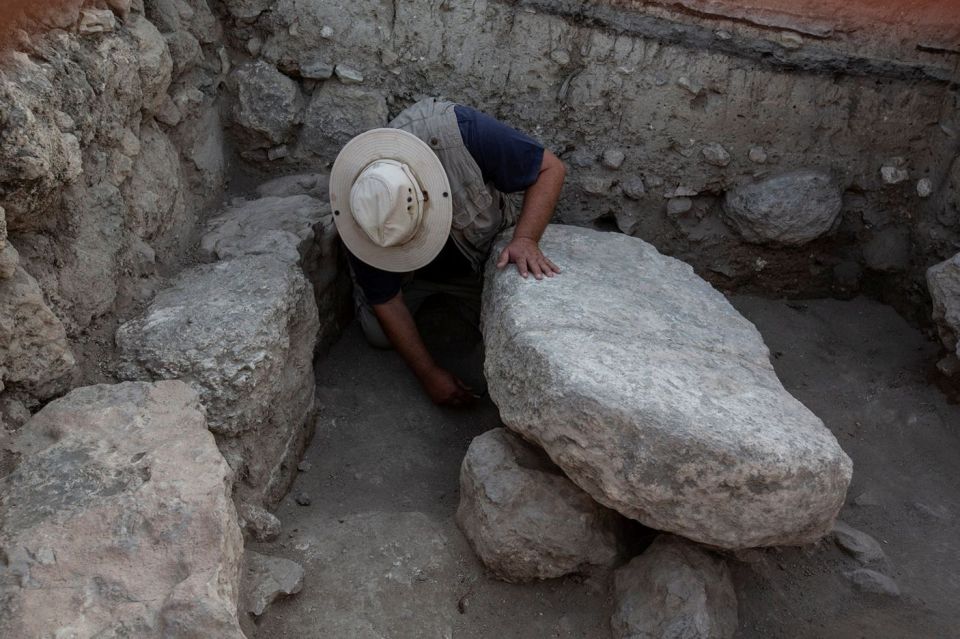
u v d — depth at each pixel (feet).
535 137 10.98
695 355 7.98
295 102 10.89
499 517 7.57
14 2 7.06
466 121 9.29
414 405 10.07
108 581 5.67
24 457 6.43
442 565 7.78
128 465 6.37
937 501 9.02
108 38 8.07
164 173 9.15
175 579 5.77
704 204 11.44
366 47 10.68
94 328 7.86
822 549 8.29
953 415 9.93
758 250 11.53
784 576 8.02
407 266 9.51
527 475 7.66
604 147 11.03
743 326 8.77
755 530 6.87
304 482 8.89
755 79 10.69
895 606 7.85
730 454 6.66
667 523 6.95
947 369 9.94
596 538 7.64
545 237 9.77
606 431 6.86
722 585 7.50
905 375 10.54
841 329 11.40
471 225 9.66
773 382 7.99
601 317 8.23
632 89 10.73
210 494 6.16
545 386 7.22
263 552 7.72
